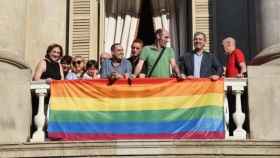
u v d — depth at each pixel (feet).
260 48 51.01
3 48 50.06
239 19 61.98
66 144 44.93
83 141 45.01
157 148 44.55
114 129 47.16
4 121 47.26
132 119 47.26
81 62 53.11
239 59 48.19
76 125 47.34
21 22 51.55
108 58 49.19
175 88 47.42
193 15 62.23
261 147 44.52
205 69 47.96
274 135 46.32
